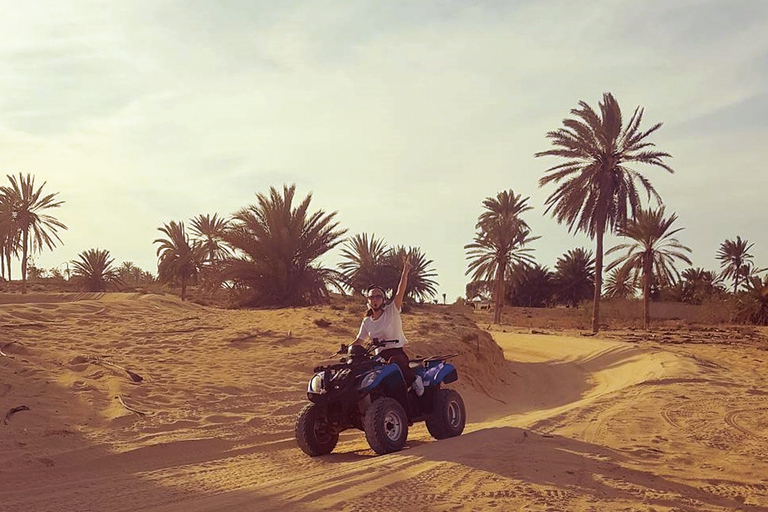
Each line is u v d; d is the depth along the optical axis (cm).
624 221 4869
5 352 1360
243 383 1366
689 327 5497
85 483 714
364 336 935
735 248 9656
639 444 940
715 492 692
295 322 2239
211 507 591
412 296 5659
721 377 2014
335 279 4419
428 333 2125
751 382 1927
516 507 594
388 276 5375
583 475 725
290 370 1548
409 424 958
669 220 5578
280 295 4288
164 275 5947
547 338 3953
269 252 4219
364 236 5550
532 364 2817
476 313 8200
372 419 857
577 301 9962
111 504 622
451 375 984
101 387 1190
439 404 970
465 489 647
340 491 637
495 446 851
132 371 1354
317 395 877
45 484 714
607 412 1249
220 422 1073
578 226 4881
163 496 650
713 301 6819
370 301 926
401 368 927
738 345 3759
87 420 1008
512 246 6209
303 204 4312
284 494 629
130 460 841
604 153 4806
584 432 1028
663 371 2130
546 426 1080
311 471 775
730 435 1040
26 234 5412
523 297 10094
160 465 820
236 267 4241
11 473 744
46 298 3944
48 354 1414
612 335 4544
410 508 583
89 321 1991
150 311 2362
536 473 719
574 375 2494
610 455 845
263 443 966
